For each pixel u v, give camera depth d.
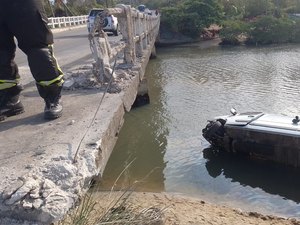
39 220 3.08
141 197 6.86
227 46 42.50
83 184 3.60
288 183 8.21
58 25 35.66
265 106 15.01
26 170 3.51
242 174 8.62
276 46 41.72
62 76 5.04
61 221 3.40
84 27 39.53
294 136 8.64
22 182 3.22
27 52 4.71
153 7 69.31
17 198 3.07
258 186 8.11
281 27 44.78
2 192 3.12
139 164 8.91
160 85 19.45
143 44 15.11
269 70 24.05
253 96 16.64
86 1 44.72
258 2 59.22
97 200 4.79
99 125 4.77
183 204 6.68
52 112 5.08
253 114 10.07
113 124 5.22
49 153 3.90
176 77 22.08
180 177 8.31
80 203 3.69
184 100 15.79
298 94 16.89
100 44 7.11
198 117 13.13
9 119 5.24
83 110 5.52
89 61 12.02
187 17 46.69
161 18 46.75
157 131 11.50
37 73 4.79
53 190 3.21
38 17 4.52
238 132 9.40
